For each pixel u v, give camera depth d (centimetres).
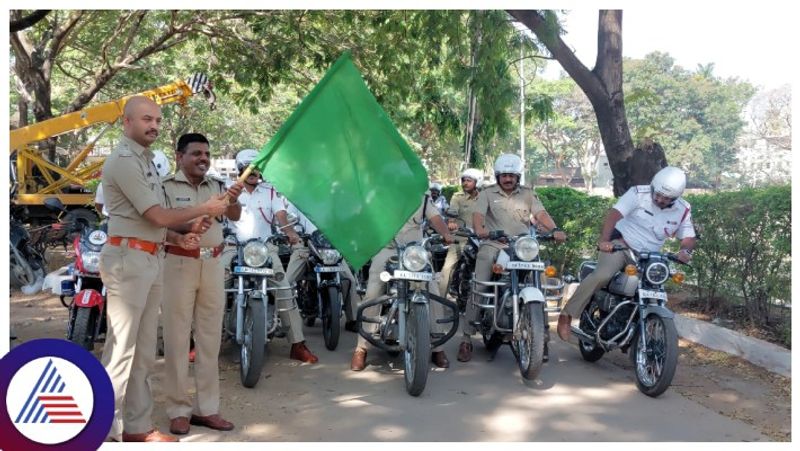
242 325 568
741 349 632
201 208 404
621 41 870
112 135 2741
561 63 871
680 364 626
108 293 405
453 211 681
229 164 2852
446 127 1398
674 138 4044
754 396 541
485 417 497
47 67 1623
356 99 473
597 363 641
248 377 554
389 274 558
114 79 2142
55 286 966
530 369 559
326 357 660
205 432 463
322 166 466
